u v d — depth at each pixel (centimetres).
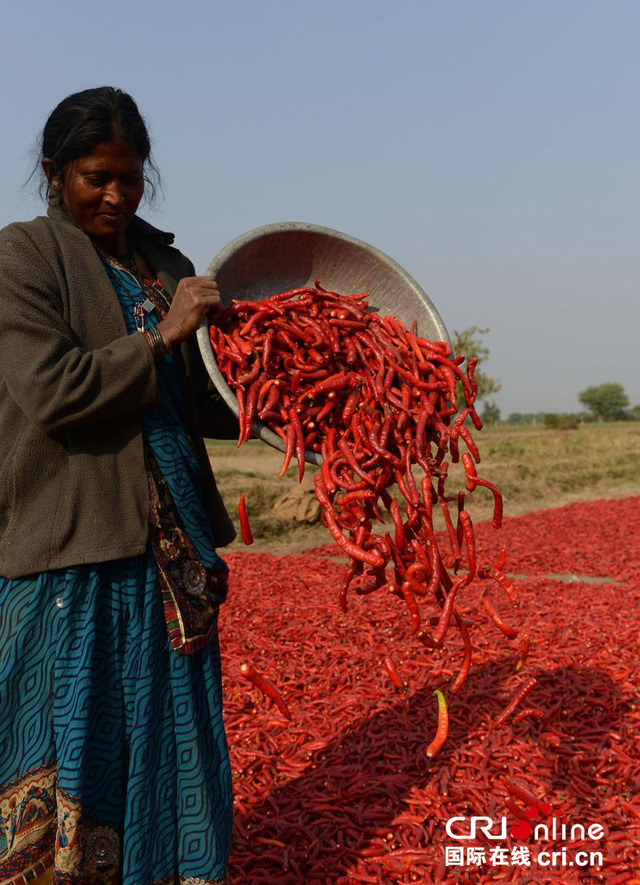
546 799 363
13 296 206
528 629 646
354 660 576
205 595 230
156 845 216
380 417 252
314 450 255
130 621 214
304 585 860
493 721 443
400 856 319
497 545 1187
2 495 212
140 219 248
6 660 206
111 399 205
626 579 966
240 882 305
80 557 206
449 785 375
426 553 240
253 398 238
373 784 376
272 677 543
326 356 255
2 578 212
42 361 200
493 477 1973
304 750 418
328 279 296
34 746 206
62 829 202
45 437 210
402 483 240
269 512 1358
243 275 278
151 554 219
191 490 230
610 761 405
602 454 2869
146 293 236
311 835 331
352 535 240
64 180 221
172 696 221
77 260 218
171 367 237
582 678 514
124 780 214
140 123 219
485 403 6575
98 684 209
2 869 205
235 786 374
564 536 1286
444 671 538
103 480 211
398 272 291
